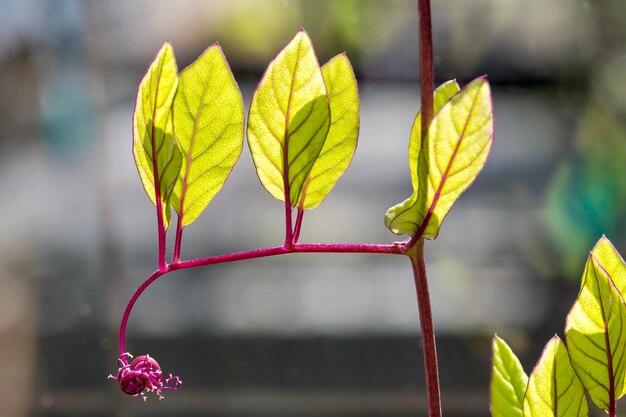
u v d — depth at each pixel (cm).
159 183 42
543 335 163
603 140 168
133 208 173
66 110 165
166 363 161
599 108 166
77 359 159
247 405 160
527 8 155
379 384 160
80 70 163
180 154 42
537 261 172
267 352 162
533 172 177
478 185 182
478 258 175
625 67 159
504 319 164
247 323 165
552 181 175
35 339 160
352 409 159
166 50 41
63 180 167
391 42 156
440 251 177
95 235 167
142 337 162
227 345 163
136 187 173
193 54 160
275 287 172
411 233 42
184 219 42
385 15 152
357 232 182
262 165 42
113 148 171
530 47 158
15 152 165
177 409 160
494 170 182
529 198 177
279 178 42
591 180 170
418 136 43
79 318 162
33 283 162
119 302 164
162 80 41
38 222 166
